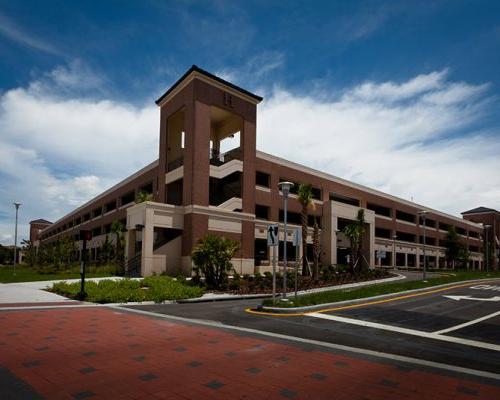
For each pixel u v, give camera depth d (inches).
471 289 983.6
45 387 234.5
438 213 2987.2
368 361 303.9
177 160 1465.3
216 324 457.1
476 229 3587.6
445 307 640.4
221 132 1614.2
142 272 1213.1
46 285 946.1
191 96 1350.9
